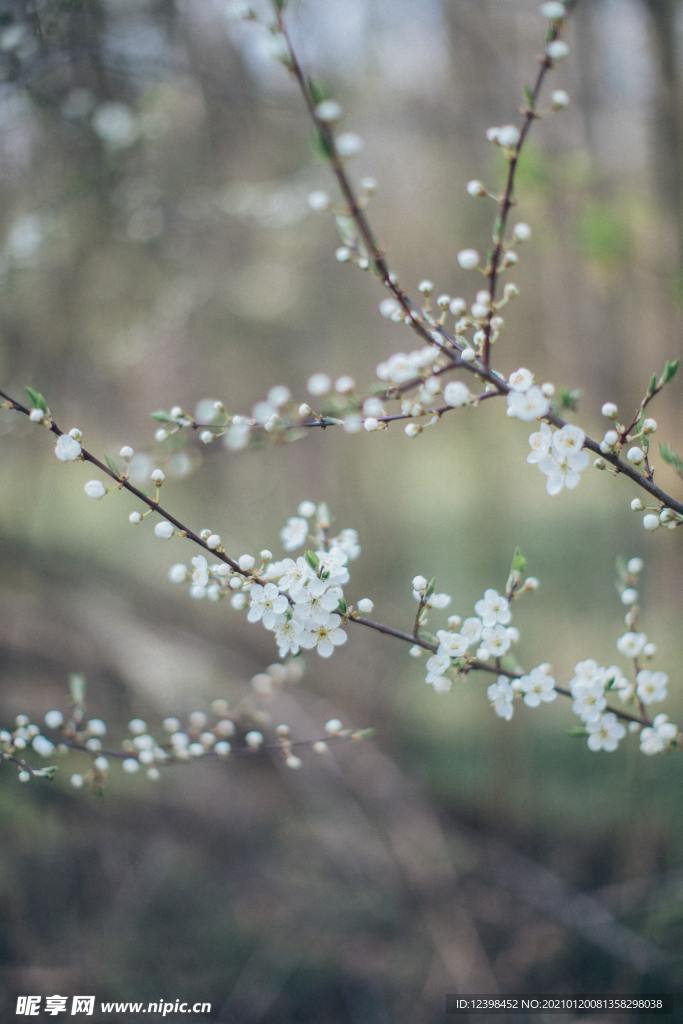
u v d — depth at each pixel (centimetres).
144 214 342
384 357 520
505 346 552
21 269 300
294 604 132
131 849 346
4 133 297
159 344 409
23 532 378
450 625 136
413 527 659
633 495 433
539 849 407
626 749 440
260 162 412
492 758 444
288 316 459
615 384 442
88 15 292
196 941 329
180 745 169
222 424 148
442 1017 317
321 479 579
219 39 356
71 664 401
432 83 440
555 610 548
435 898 376
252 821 404
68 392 374
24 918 294
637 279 386
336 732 165
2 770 313
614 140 384
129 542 558
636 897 345
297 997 322
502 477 551
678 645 384
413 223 490
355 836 410
